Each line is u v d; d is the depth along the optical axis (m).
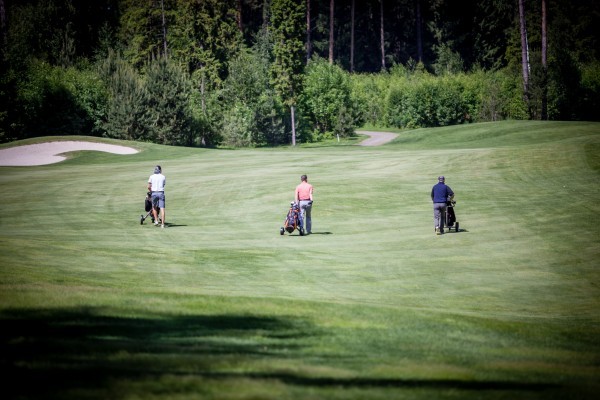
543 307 29.91
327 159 106.31
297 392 13.53
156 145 140.12
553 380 16.17
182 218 62.84
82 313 22.08
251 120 197.75
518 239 47.97
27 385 13.38
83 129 180.00
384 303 29.19
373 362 17.38
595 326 25.33
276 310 24.28
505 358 18.98
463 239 48.47
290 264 38.81
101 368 15.08
